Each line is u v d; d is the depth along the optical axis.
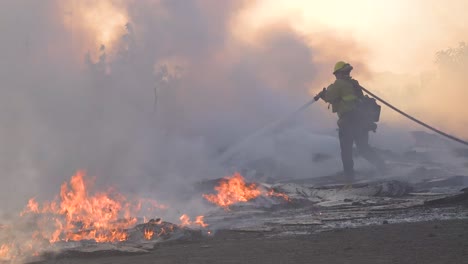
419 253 15.19
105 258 17.11
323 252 16.19
